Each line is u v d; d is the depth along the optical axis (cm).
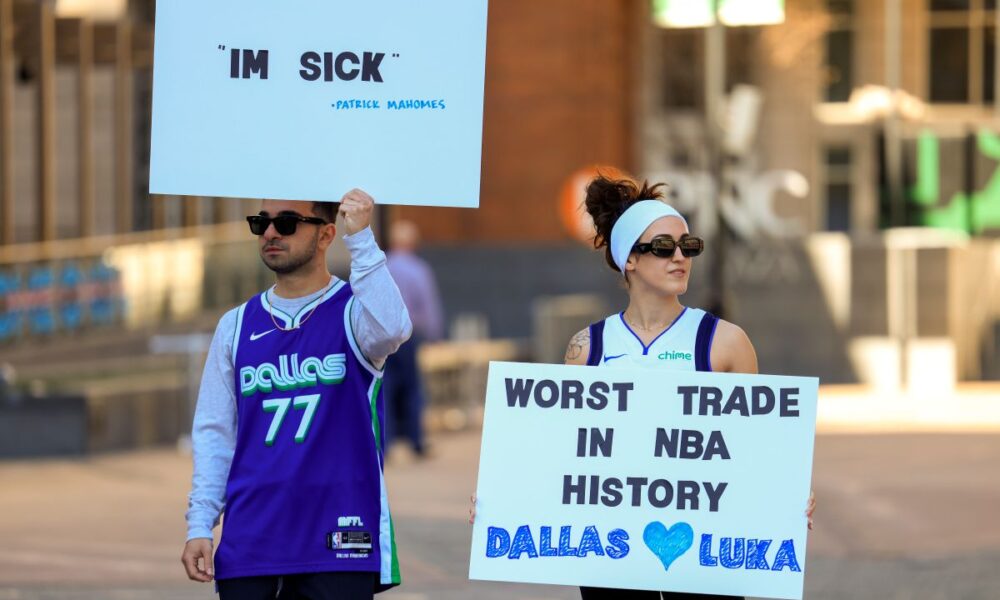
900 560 2433
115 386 4009
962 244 6366
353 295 1249
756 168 8262
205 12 1248
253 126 1247
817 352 6241
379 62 1245
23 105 6384
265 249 1247
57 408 3856
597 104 7812
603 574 1252
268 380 1237
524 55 7875
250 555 1222
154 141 1248
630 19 8000
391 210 4144
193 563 1233
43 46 4584
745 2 4650
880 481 3281
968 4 8388
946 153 6838
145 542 2650
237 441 1245
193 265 5247
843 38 8400
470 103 1245
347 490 1230
